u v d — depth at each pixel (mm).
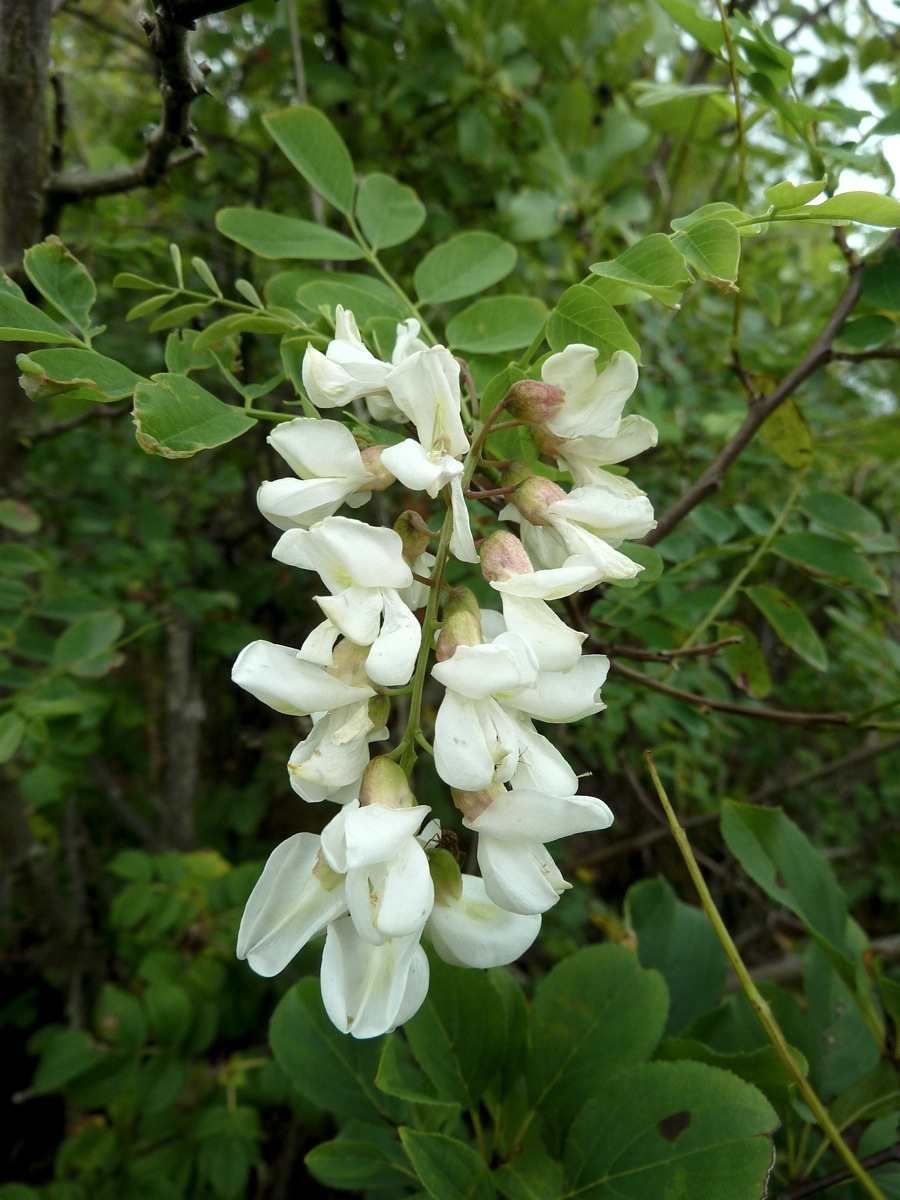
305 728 317
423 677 129
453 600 131
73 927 427
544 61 418
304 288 189
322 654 125
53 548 474
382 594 125
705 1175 146
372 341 186
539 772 126
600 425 138
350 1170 172
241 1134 334
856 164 208
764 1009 151
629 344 142
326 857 116
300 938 124
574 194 386
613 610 275
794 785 456
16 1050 444
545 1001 189
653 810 390
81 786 544
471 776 118
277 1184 375
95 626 307
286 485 132
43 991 462
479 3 370
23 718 279
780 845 209
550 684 126
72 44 542
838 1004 228
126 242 307
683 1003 238
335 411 225
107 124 538
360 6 355
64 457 485
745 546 260
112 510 466
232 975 369
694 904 574
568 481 178
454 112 375
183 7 152
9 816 380
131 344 418
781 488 434
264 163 381
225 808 514
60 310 157
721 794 488
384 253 347
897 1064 201
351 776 127
